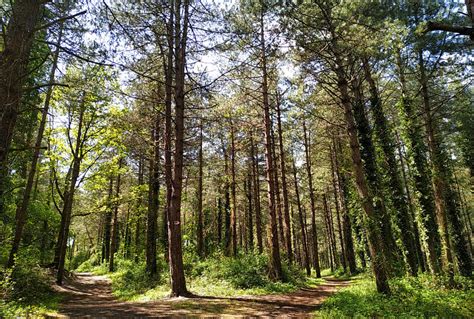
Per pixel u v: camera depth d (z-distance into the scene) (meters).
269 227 18.06
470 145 23.66
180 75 13.56
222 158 29.42
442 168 15.73
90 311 10.21
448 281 12.80
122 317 9.05
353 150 12.03
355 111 15.79
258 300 11.93
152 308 10.28
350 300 10.74
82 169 19.62
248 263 17.83
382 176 16.28
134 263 27.22
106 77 9.18
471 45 13.03
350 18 10.77
